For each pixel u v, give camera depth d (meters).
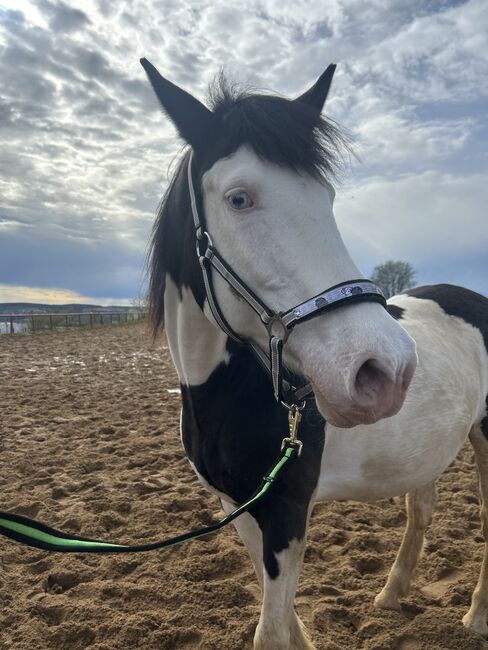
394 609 2.81
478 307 3.13
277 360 1.58
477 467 2.96
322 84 2.14
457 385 2.62
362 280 1.53
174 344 2.21
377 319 1.46
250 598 2.90
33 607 2.82
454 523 3.85
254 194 1.59
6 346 17.83
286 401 1.84
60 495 4.46
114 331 26.56
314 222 1.58
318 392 1.49
